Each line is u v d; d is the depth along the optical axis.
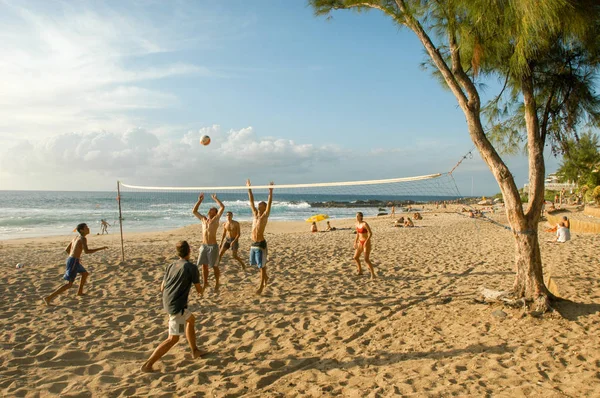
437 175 5.50
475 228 18.69
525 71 4.95
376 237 15.40
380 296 6.57
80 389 3.52
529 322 4.70
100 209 46.25
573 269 7.29
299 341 4.70
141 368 3.90
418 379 3.50
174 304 3.92
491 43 4.96
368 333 4.85
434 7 5.05
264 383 3.62
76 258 6.45
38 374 3.83
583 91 5.54
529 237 5.14
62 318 5.54
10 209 44.94
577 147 6.16
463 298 6.08
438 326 4.91
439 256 10.40
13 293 6.81
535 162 5.11
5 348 4.47
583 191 22.97
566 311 4.89
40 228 25.72
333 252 11.13
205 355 4.29
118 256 10.48
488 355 3.93
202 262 6.71
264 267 6.66
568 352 3.84
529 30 4.08
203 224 6.84
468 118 5.17
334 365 3.96
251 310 5.88
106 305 6.18
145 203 58.94
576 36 4.66
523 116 6.26
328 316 5.55
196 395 3.36
